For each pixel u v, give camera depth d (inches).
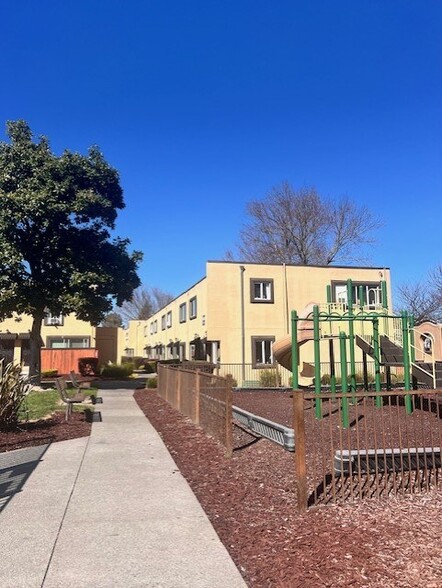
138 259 856.9
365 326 935.7
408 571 149.6
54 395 675.4
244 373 995.3
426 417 403.5
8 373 402.9
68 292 767.1
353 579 145.6
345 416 366.0
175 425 422.6
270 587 143.3
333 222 1813.5
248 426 380.5
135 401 641.0
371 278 1104.8
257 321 1023.6
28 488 241.1
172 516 202.2
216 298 1012.5
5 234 737.6
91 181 807.7
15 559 162.1
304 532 180.7
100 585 144.9
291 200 1835.6
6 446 337.7
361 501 210.7
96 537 180.7
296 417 205.0
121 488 241.4
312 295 1061.8
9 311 765.3
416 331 593.0
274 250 1849.2
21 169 761.0
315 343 438.3
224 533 183.8
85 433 388.5
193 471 271.6
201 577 149.9
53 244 783.1
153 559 162.4
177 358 1344.7
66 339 1424.7
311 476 244.8
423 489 225.9
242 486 239.1
